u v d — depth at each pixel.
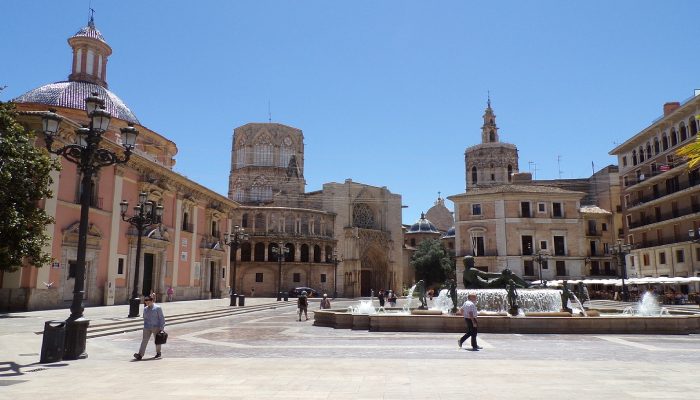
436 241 93.62
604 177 76.25
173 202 45.78
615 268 70.12
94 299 34.31
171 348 16.28
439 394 8.71
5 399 8.41
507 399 8.30
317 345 16.80
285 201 83.50
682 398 8.37
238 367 11.89
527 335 19.80
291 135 89.56
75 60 45.41
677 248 54.66
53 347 12.80
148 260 42.03
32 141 28.72
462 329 20.78
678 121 54.78
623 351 15.10
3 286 28.77
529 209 64.94
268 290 74.69
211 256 53.44
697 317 20.92
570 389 9.12
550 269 63.53
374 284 90.38
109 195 36.19
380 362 12.63
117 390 9.16
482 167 110.12
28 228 25.27
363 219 91.31
